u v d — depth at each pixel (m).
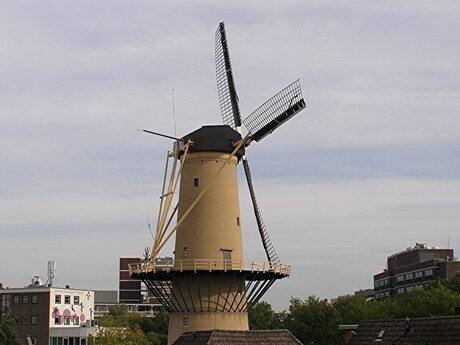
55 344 104.06
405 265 175.00
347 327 56.94
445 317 44.56
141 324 140.12
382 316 98.31
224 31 60.53
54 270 111.62
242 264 52.84
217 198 53.75
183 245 53.34
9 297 107.25
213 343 41.91
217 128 55.44
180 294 53.00
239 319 53.09
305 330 118.62
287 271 55.97
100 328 106.25
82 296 111.88
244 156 58.00
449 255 171.88
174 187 53.91
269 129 55.59
